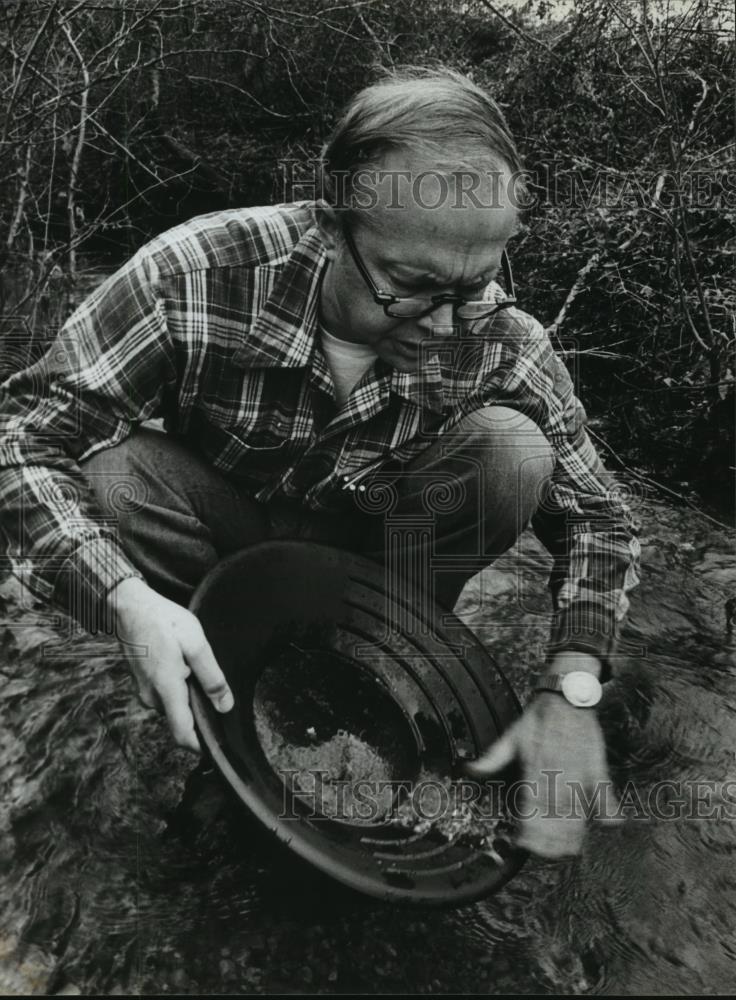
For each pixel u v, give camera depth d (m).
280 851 1.18
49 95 3.04
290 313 1.35
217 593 1.38
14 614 1.92
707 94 3.14
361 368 1.41
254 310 1.36
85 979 1.15
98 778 1.48
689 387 2.75
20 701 1.65
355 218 1.18
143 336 1.37
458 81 1.23
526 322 1.51
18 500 1.34
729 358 2.76
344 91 4.03
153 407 1.45
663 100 2.77
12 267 3.05
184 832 1.38
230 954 1.19
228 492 1.56
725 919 1.29
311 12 3.92
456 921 1.27
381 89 1.22
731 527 2.50
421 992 1.16
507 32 3.86
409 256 1.16
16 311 2.91
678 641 1.97
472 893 1.20
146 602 1.26
